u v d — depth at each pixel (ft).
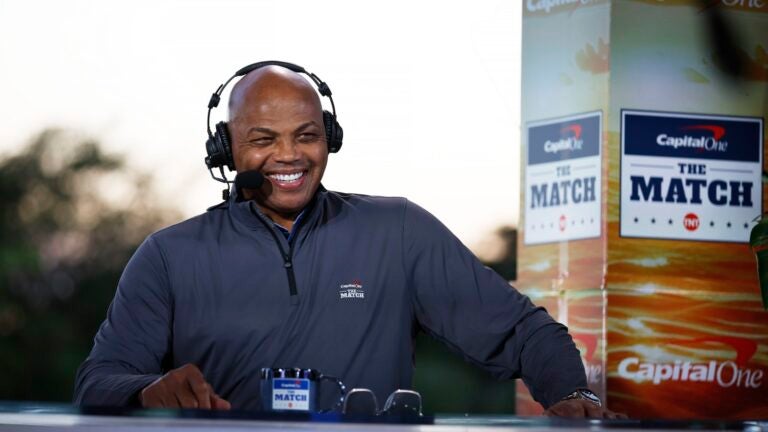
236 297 16.69
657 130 18.21
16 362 61.11
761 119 18.58
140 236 60.13
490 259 39.88
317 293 16.74
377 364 16.69
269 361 16.49
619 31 18.08
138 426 10.05
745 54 18.48
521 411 20.72
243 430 9.98
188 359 16.72
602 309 18.01
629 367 18.02
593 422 11.05
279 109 16.60
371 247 17.07
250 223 16.94
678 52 18.26
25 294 61.05
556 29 19.01
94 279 61.11
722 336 18.35
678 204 18.28
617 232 18.06
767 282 18.49
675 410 18.16
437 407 46.19
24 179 59.67
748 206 18.53
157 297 16.72
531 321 16.44
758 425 11.11
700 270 18.30
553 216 19.12
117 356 16.24
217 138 17.28
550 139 19.13
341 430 10.09
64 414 10.57
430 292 17.07
